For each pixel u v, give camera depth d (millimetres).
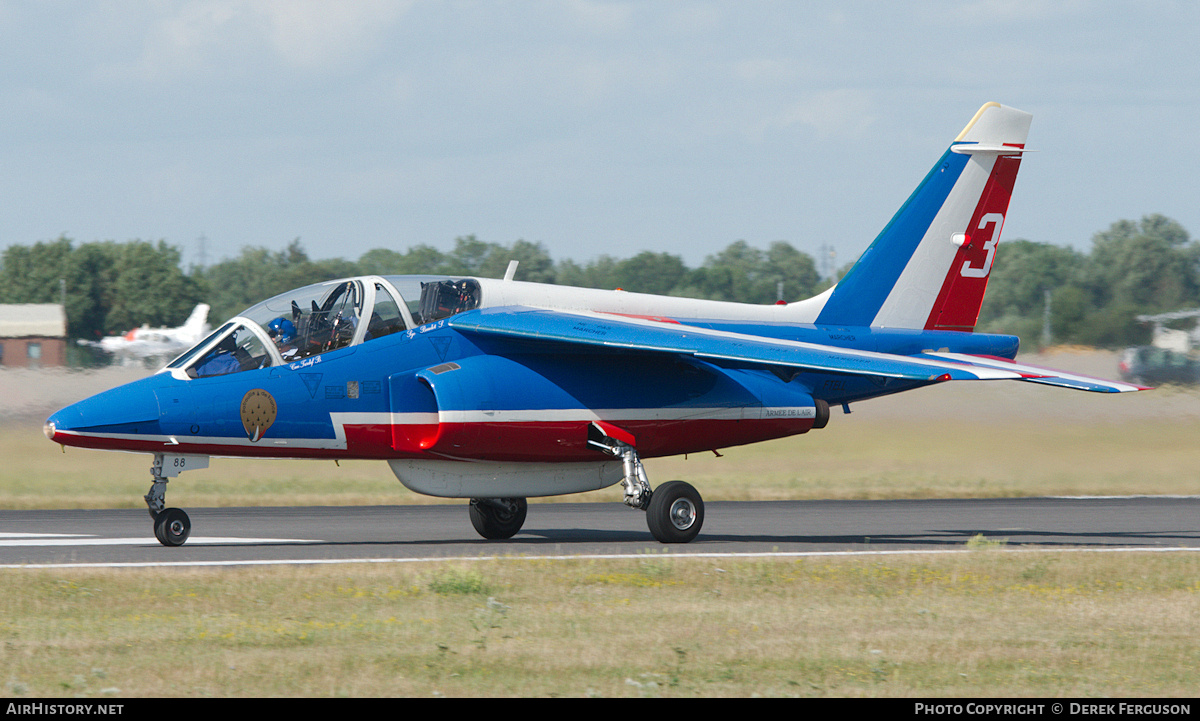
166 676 24969
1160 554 45594
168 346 164250
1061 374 49312
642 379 51188
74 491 73500
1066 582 39281
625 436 49750
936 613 33312
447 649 27234
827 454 93188
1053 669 27094
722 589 36906
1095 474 87875
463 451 47719
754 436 53625
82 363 85062
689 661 27031
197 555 44781
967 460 91500
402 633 29406
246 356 46281
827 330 58438
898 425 94938
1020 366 54219
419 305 49281
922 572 40812
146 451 45000
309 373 46656
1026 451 92812
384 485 81062
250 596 34250
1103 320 108062
